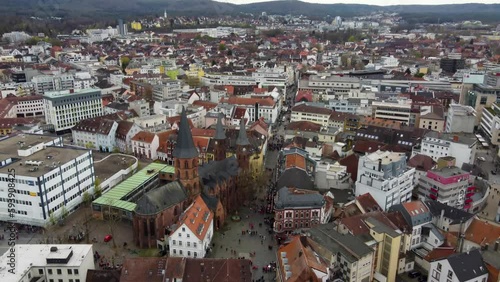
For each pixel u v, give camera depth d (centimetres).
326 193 16962
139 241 14150
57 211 15788
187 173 15162
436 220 14725
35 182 14738
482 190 18638
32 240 14488
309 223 14800
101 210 15912
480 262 11669
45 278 11362
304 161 18150
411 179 17112
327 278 10906
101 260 13312
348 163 19450
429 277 12238
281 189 15588
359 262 11625
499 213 16462
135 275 11256
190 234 13038
